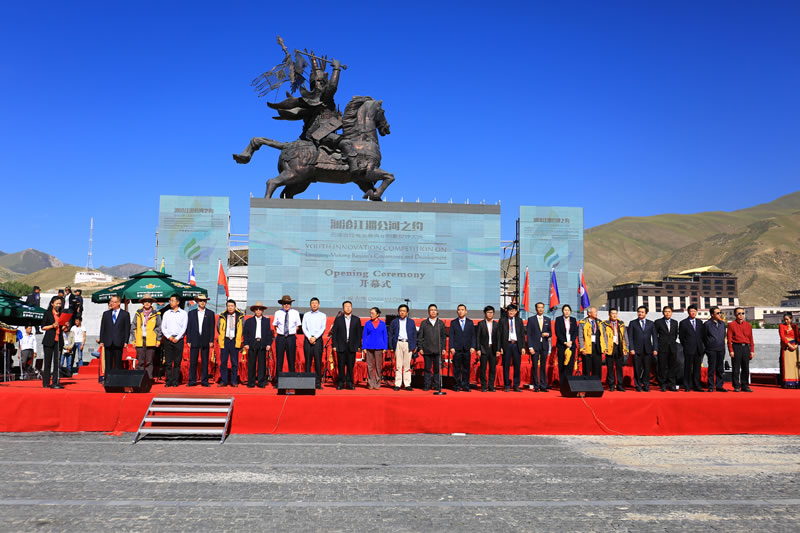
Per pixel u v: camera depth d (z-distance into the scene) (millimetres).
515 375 15109
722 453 10359
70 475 8266
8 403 11750
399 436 11953
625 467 9164
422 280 28562
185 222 29438
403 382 14969
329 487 7812
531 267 29938
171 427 11625
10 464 8898
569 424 12406
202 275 29203
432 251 28734
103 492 7406
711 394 14055
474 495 7488
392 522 6410
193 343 14984
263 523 6316
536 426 12375
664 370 15109
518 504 7102
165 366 16078
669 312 15227
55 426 11781
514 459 9734
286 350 15180
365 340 15078
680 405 12539
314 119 29359
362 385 16328
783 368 16219
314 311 14938
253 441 11164
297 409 12133
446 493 7570
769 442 11555
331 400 12219
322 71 29219
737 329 14969
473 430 12320
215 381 16562
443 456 9938
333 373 16047
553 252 30094
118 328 14289
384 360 17172
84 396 11875
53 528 6051
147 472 8516
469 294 28641
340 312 15133
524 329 15352
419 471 8812
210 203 29594
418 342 15086
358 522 6395
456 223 29000
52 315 13727
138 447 10406
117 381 12094
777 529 6285
